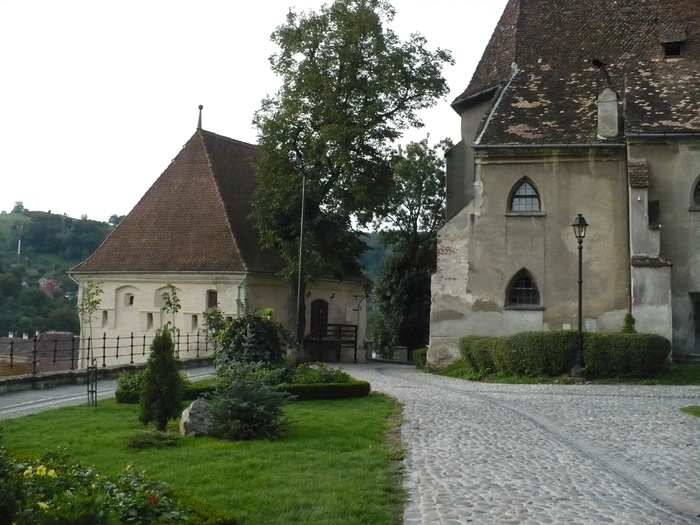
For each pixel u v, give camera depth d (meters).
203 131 43.25
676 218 26.61
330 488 8.95
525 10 33.44
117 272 39.06
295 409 16.42
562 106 29.28
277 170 35.88
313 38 35.06
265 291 38.53
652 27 31.23
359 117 34.25
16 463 7.32
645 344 22.75
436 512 8.13
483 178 28.70
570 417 15.39
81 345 40.19
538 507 8.37
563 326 27.81
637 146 26.84
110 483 7.00
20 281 66.56
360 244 36.75
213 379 21.30
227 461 10.44
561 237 28.03
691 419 15.14
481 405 17.25
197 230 39.03
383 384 23.55
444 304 28.97
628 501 8.73
